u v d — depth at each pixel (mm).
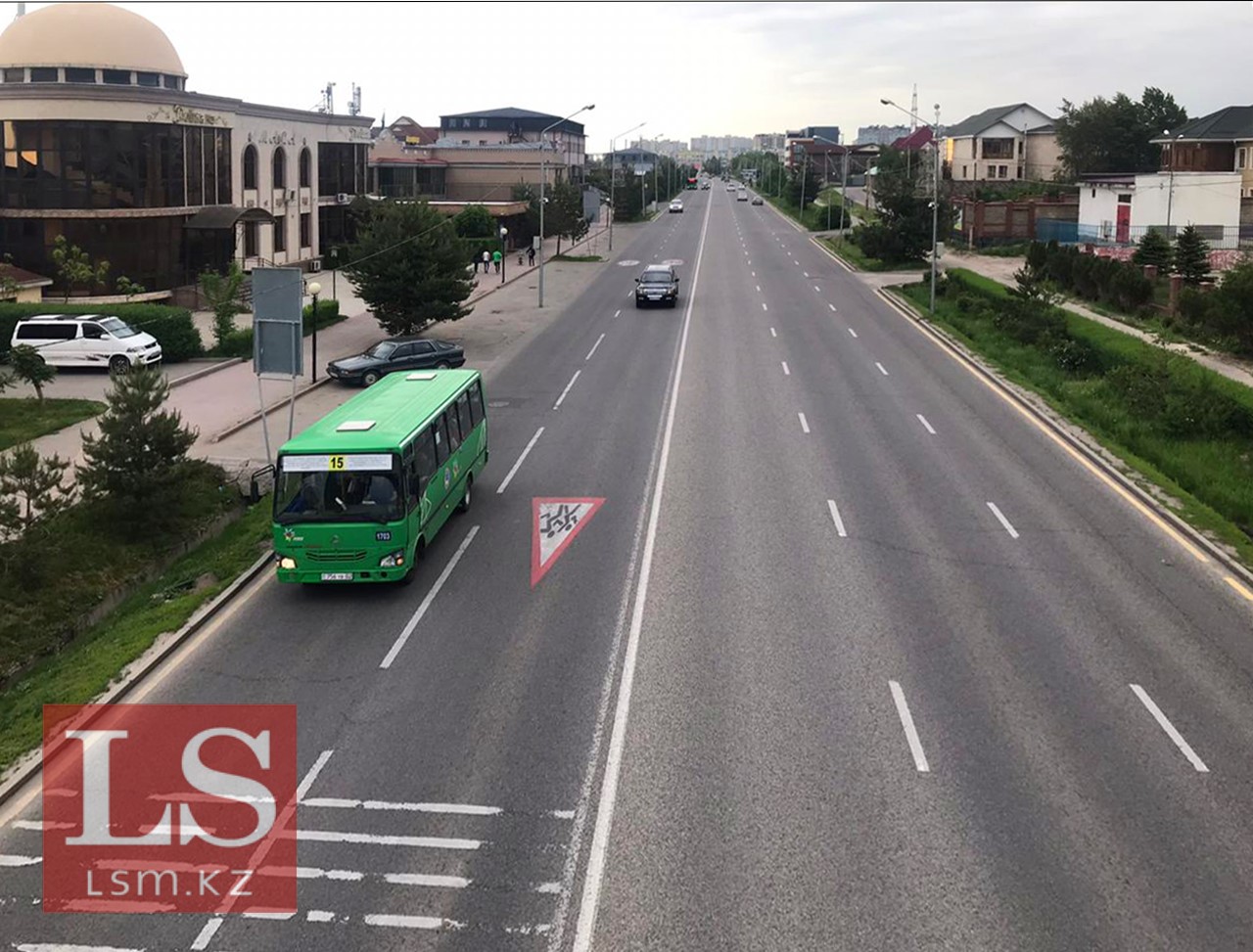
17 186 48062
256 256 60062
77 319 38125
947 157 121938
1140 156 100938
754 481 24672
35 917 10453
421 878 10820
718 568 19359
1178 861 10891
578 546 20719
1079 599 17906
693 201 159125
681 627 16875
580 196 89438
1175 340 37594
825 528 21453
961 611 17391
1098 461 26203
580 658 15875
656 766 12820
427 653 16234
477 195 93250
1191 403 28688
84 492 21922
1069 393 33000
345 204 70500
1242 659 15703
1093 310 45781
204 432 30031
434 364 37688
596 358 40438
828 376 36625
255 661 16094
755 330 46094
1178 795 12109
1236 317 35344
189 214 52375
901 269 67125
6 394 34500
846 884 10555
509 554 20406
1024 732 13539
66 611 19500
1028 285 42312
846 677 15078
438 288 42781
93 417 31625
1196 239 47531
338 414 20391
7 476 22531
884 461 26359
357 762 13094
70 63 50969
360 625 17328
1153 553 20156
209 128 54000
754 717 13969
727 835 11398
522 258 73188
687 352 41094
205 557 21594
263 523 22797
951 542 20641
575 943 9789
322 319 48906
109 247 49125
